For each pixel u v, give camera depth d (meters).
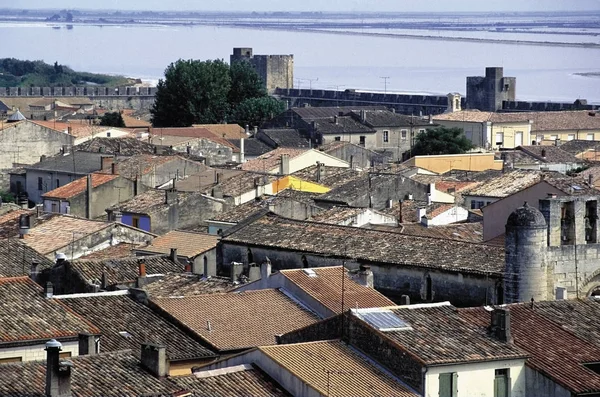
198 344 165.75
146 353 138.00
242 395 136.25
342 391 134.50
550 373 142.50
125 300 175.25
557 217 180.75
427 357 137.50
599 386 142.00
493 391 141.00
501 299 190.38
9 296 163.62
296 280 181.75
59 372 128.12
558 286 180.62
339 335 145.75
